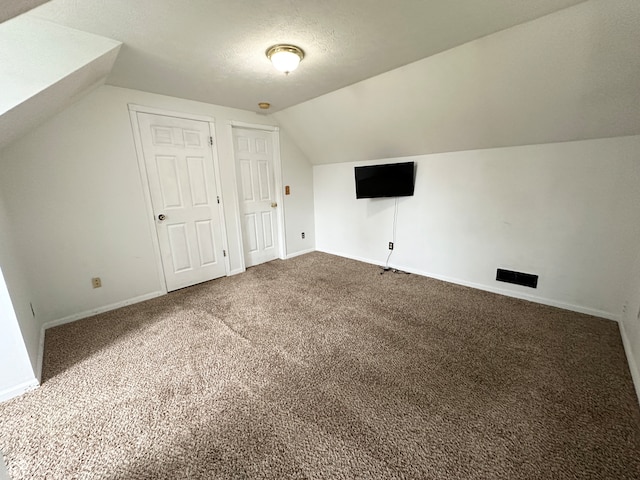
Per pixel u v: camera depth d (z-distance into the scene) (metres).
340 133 3.57
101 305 2.66
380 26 1.68
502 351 1.95
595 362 1.81
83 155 2.42
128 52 1.91
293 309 2.67
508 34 1.77
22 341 1.63
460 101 2.42
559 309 2.54
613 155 2.16
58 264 2.39
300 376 1.75
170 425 1.41
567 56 1.77
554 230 2.51
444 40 1.87
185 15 1.52
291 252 4.48
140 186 2.79
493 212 2.84
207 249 3.39
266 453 1.26
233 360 1.92
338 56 2.08
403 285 3.22
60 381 1.74
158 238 2.97
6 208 2.07
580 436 1.31
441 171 3.15
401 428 1.37
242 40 1.80
